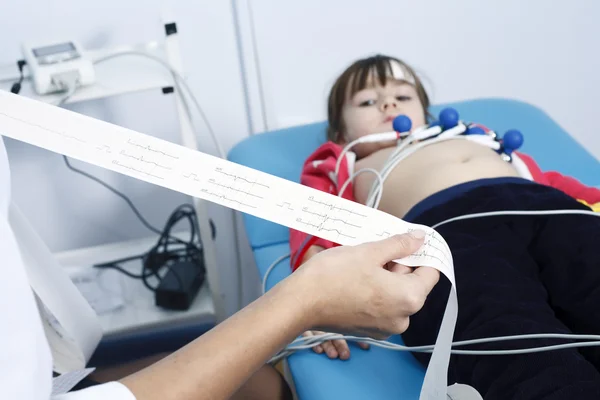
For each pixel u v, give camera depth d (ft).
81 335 3.35
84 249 5.92
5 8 5.02
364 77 5.15
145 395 1.87
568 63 6.36
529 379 2.82
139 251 5.89
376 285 2.34
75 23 5.22
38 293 3.01
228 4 5.37
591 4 6.07
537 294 3.39
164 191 5.85
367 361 3.47
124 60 4.75
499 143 4.82
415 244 2.47
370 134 5.01
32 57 4.47
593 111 6.70
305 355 3.54
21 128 2.49
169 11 4.59
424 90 5.41
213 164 2.54
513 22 6.05
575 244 3.64
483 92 6.42
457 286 3.44
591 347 3.14
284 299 2.20
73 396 1.82
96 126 2.52
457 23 5.95
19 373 1.64
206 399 1.95
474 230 3.79
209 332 2.10
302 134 5.49
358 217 2.56
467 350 3.09
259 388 3.28
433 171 4.43
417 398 3.22
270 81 5.78
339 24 5.71
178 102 4.66
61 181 5.61
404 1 5.74
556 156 5.21
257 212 2.48
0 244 1.69
